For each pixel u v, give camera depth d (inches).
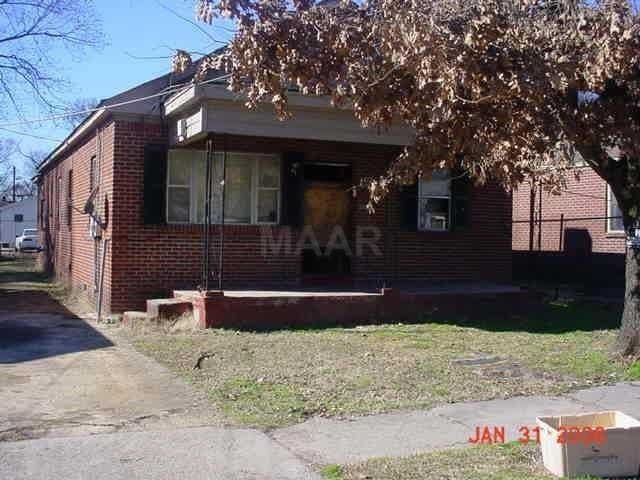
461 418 296.0
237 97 465.4
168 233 583.5
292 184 612.4
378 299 546.0
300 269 618.5
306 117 534.3
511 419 295.1
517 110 316.5
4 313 601.6
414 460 244.4
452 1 296.5
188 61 324.8
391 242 645.3
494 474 230.4
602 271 778.2
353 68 309.1
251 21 312.0
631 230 393.1
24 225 2878.9
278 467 237.8
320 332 492.4
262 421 289.9
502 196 682.2
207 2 310.2
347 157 629.9
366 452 254.2
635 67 336.8
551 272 830.5
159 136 581.3
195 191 601.0
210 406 312.0
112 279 570.9
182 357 410.3
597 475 227.3
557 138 345.1
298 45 314.3
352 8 322.7
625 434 229.3
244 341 454.9
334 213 637.3
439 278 659.4
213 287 578.2
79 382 355.3
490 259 677.9
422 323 541.0
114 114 569.3
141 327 510.6
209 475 229.8
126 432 274.7
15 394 331.9
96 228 625.3
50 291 792.3
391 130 557.0
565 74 295.7
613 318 570.6
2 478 224.1
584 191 819.4
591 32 304.3
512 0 311.6
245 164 612.1
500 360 402.3
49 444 259.0
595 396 329.7
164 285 582.2
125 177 574.2
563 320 561.0
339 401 319.0
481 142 324.5
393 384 347.6
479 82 286.8
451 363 393.7
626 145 348.5
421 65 282.8
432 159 351.6
